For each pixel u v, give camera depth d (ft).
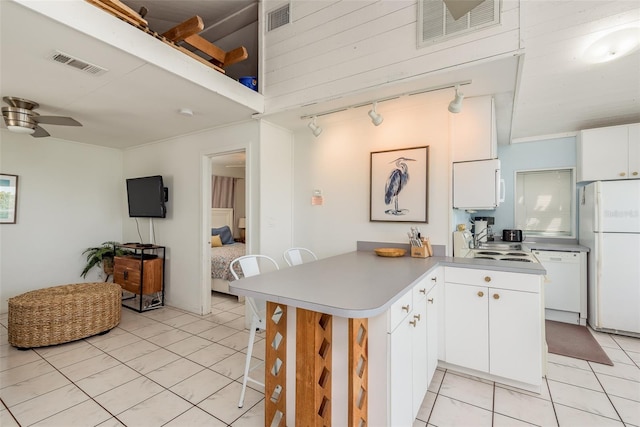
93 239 15.05
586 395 6.88
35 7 5.03
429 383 6.88
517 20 6.23
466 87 7.80
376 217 10.08
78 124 9.35
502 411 6.31
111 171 15.70
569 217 13.29
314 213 11.57
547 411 6.31
